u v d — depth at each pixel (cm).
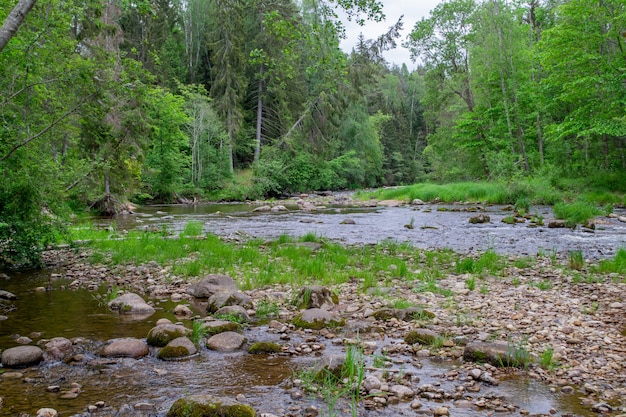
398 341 510
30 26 874
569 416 334
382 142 6938
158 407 346
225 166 3934
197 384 392
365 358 456
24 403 349
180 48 4888
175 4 4725
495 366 435
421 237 1401
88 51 1263
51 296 706
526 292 720
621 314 596
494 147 3422
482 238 1364
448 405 352
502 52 3170
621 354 458
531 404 354
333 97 4200
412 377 403
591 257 1041
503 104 3253
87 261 1001
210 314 621
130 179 2272
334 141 5138
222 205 3192
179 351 461
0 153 821
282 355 468
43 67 873
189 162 3716
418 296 709
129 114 1538
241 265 951
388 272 873
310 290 662
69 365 435
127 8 773
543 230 1520
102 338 509
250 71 4453
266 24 1077
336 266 934
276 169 4206
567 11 2370
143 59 3881
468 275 853
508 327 547
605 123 2319
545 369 426
